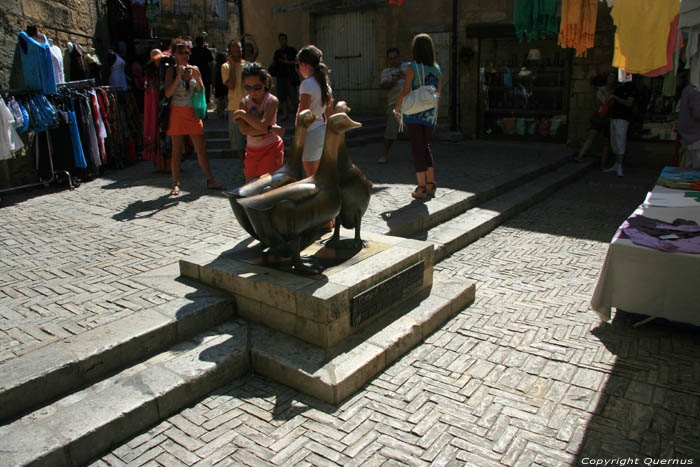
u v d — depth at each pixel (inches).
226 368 124.3
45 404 107.0
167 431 108.4
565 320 160.6
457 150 431.5
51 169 279.7
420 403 119.2
